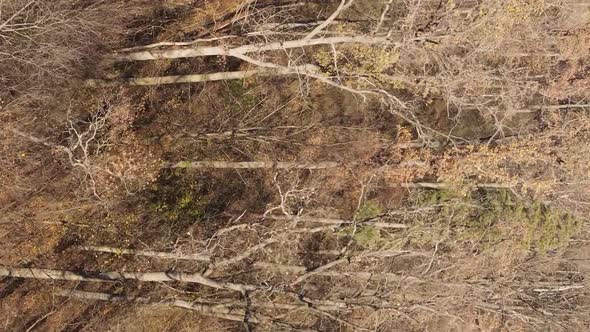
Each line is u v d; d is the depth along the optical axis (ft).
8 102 32.73
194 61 40.81
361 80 37.32
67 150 31.83
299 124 43.11
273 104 42.37
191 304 36.63
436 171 42.73
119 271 35.83
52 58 32.99
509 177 42.37
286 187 41.96
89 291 37.40
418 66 41.88
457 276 41.14
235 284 34.42
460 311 41.47
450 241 42.16
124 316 37.40
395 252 37.45
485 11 36.35
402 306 35.99
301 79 39.70
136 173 37.88
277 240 35.96
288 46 33.71
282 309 38.75
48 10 31.07
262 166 40.47
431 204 41.81
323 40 33.50
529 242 43.86
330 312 39.86
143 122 39.47
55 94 34.94
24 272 34.76
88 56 35.37
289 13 40.06
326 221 39.06
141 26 38.34
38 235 35.63
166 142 39.88
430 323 42.75
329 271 38.14
